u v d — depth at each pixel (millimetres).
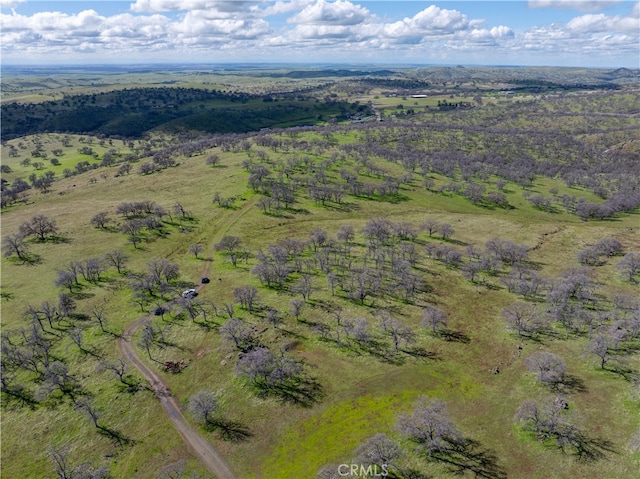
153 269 110125
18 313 96625
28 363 77312
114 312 96250
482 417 62656
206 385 72062
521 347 79125
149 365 77750
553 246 133000
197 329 87812
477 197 184375
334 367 75188
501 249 121188
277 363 73188
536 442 57375
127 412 67250
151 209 158875
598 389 66562
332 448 58625
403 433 58688
